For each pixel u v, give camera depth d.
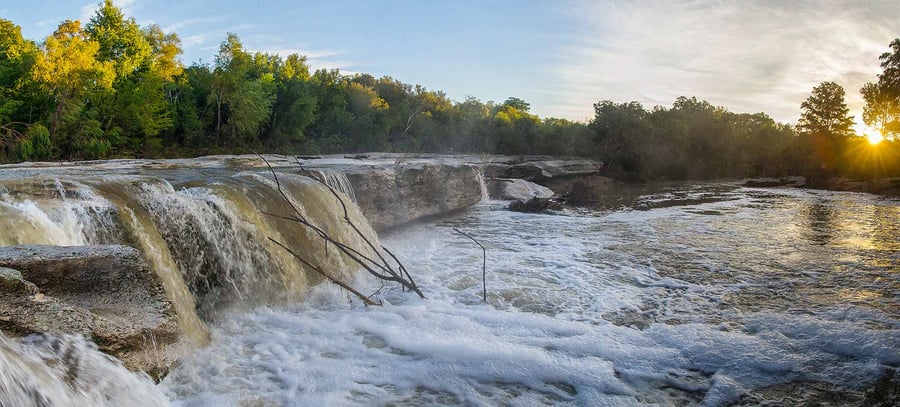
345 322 7.25
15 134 32.75
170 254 7.24
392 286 9.41
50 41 34.75
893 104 48.75
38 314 4.04
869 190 33.91
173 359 4.88
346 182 15.33
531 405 5.12
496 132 65.12
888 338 6.70
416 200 18.84
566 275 10.25
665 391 5.46
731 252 12.66
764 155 63.16
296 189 11.19
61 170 13.99
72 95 35.62
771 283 9.72
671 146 56.34
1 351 3.33
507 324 7.24
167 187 8.53
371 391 5.33
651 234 15.47
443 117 77.44
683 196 30.58
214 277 7.97
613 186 41.34
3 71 36.12
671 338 6.81
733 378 5.71
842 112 55.62
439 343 6.42
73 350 3.99
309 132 59.72
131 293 4.92
